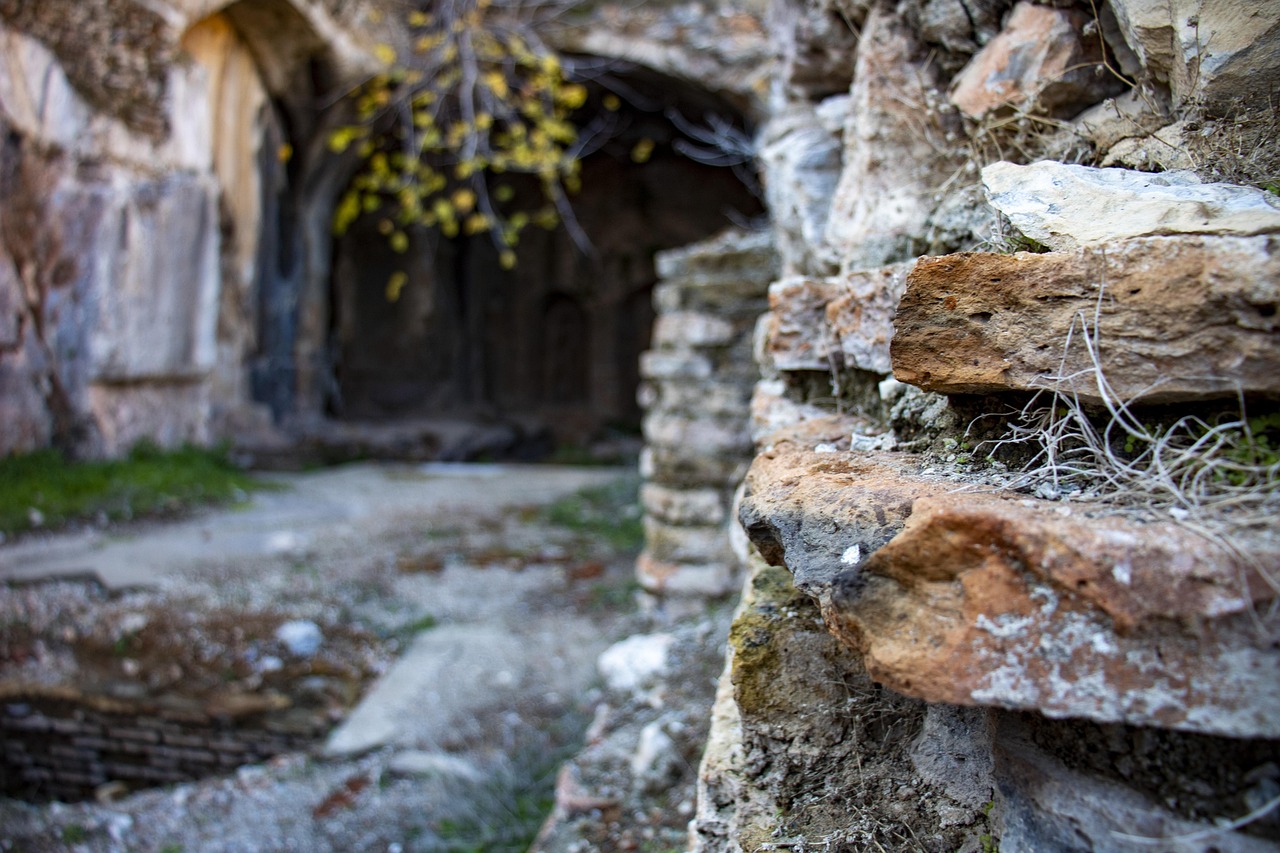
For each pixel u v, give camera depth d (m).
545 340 16.28
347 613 4.65
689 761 2.56
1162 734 0.94
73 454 7.21
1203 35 1.40
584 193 15.22
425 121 9.51
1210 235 0.99
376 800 3.18
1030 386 1.12
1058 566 0.86
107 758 3.81
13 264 6.70
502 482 8.71
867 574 1.00
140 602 4.57
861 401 1.83
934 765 1.25
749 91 9.49
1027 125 1.79
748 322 4.16
